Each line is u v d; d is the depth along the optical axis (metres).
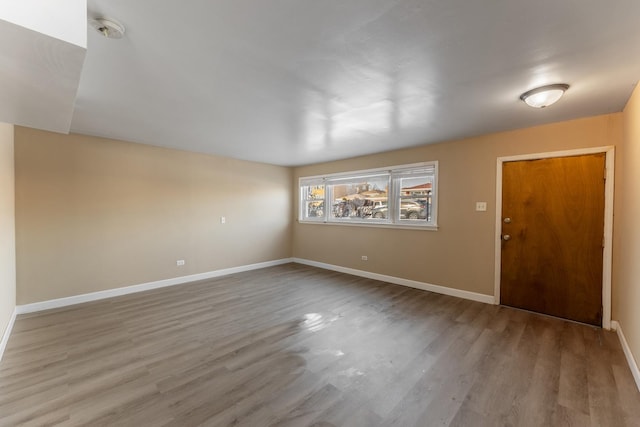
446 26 1.50
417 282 4.35
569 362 2.29
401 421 1.65
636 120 2.24
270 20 1.46
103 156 3.90
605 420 1.66
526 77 2.08
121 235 4.06
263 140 4.00
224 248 5.25
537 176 3.31
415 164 4.33
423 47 1.71
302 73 2.04
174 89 2.32
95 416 1.67
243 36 1.60
